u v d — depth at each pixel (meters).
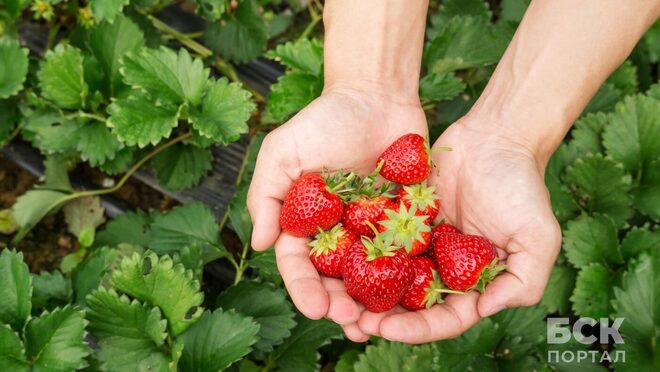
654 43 0.79
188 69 0.70
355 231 0.60
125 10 0.77
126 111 0.68
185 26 0.86
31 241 0.76
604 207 0.71
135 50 0.73
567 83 0.61
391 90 0.65
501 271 0.59
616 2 0.60
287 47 0.72
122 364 0.61
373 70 0.65
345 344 0.71
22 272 0.62
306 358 0.65
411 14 0.65
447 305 0.58
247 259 0.70
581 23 0.60
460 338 0.66
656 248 0.68
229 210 0.69
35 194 0.73
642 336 0.66
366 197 0.60
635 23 0.60
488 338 0.66
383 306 0.56
